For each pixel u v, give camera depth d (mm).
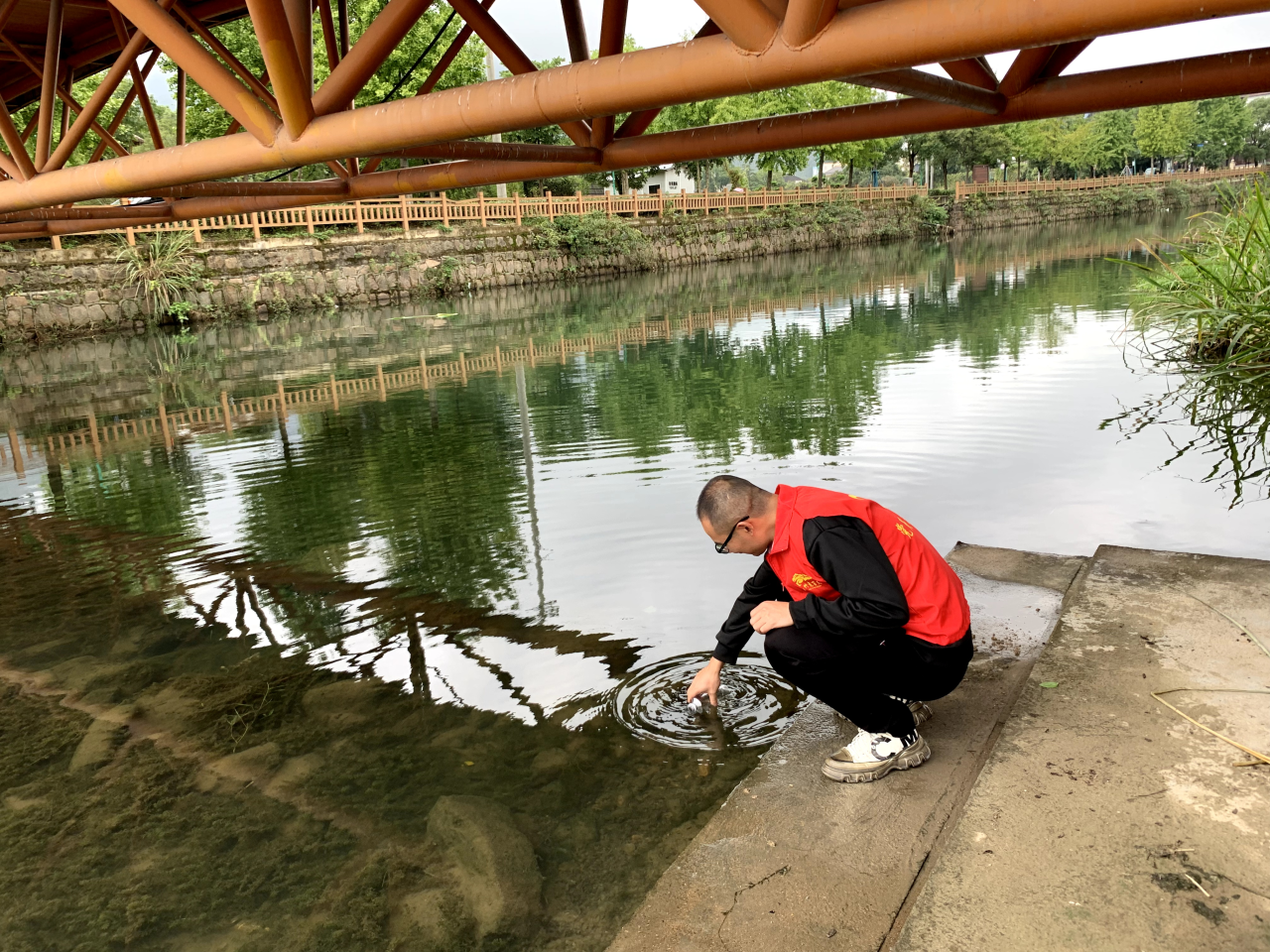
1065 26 1904
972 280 21641
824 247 43062
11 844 2627
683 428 7797
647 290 24922
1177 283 9422
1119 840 1808
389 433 8430
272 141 3504
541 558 4738
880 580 2025
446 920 2168
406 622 4051
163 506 6355
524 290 27906
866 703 2293
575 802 2604
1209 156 77938
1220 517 4617
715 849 2115
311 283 23406
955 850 1841
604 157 5203
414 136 3061
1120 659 2490
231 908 2293
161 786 2877
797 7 2145
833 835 2107
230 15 6348
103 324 19656
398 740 3045
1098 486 5289
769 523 2230
